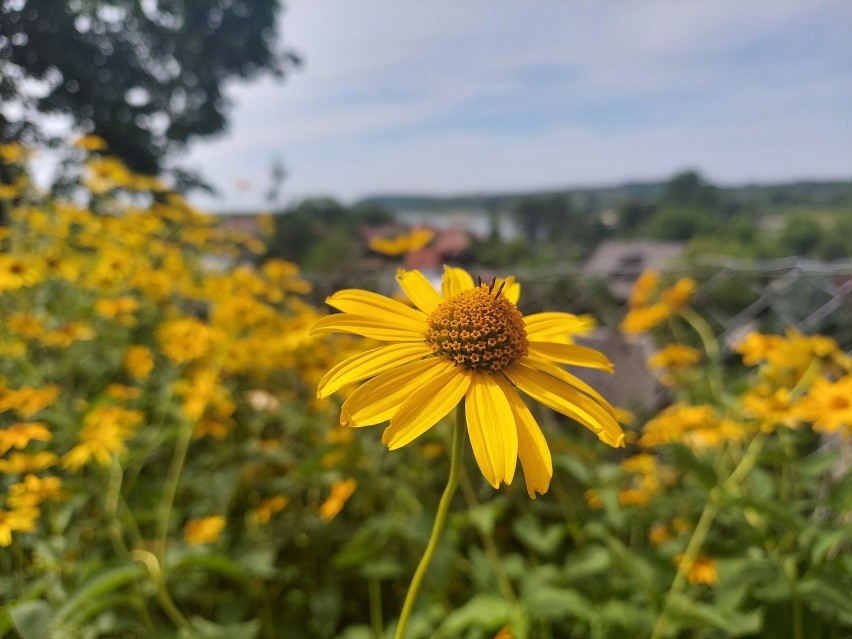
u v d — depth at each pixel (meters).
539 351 0.14
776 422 0.22
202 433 0.27
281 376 0.38
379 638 0.23
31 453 0.22
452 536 0.23
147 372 0.29
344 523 0.29
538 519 0.29
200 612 0.24
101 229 0.35
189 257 0.42
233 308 0.32
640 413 0.42
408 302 0.28
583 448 0.28
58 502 0.20
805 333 0.43
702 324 0.34
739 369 0.44
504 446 0.11
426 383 0.12
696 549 0.21
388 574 0.24
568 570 0.22
